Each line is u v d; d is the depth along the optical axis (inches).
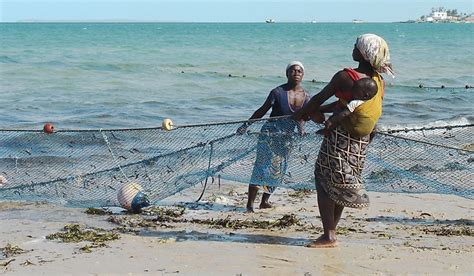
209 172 312.3
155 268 238.2
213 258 249.3
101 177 336.2
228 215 326.0
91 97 843.4
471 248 264.1
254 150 307.9
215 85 1008.2
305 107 247.1
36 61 1346.0
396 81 1150.3
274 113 319.6
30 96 836.0
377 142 301.7
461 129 467.5
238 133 303.0
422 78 1203.2
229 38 3014.3
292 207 345.7
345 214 327.9
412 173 303.3
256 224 303.0
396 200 361.7
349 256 249.0
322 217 257.4
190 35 3489.2
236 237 280.7
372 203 353.7
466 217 324.8
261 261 245.1
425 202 357.7
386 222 312.2
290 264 240.7
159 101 816.9
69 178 340.2
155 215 325.4
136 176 328.8
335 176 245.3
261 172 309.7
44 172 378.6
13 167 390.0
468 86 1019.3
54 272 235.6
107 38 2903.5
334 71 1305.4
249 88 986.1
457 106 792.3
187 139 415.8
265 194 340.2
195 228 297.9
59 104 769.6
